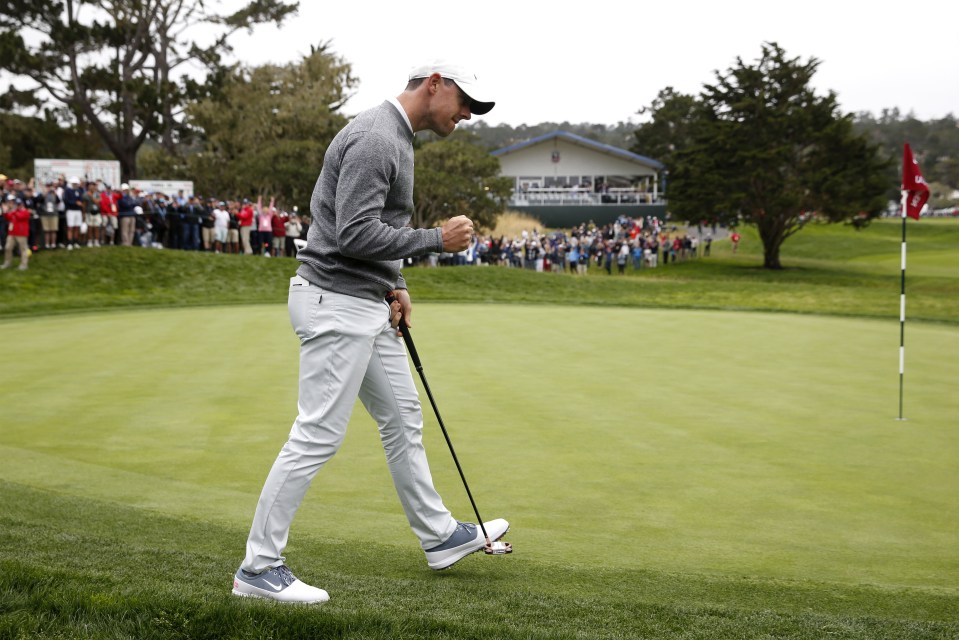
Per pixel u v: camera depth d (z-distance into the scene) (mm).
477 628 2535
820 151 35312
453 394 7395
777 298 21031
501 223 46406
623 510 4371
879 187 34469
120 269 19562
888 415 6723
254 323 12977
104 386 7633
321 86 42344
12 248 18875
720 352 10211
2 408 6684
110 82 35188
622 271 34344
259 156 37156
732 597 3219
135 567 3164
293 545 3703
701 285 24281
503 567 3512
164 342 10680
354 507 4355
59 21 34562
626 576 3414
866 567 3627
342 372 3029
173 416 6422
